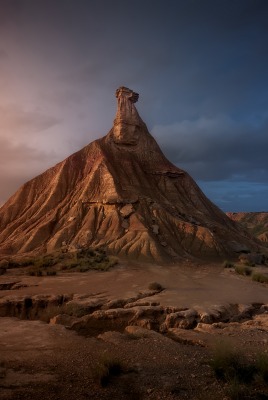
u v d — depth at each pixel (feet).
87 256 134.21
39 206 208.54
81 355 40.19
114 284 91.86
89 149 236.02
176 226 184.75
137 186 207.82
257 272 124.88
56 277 101.71
